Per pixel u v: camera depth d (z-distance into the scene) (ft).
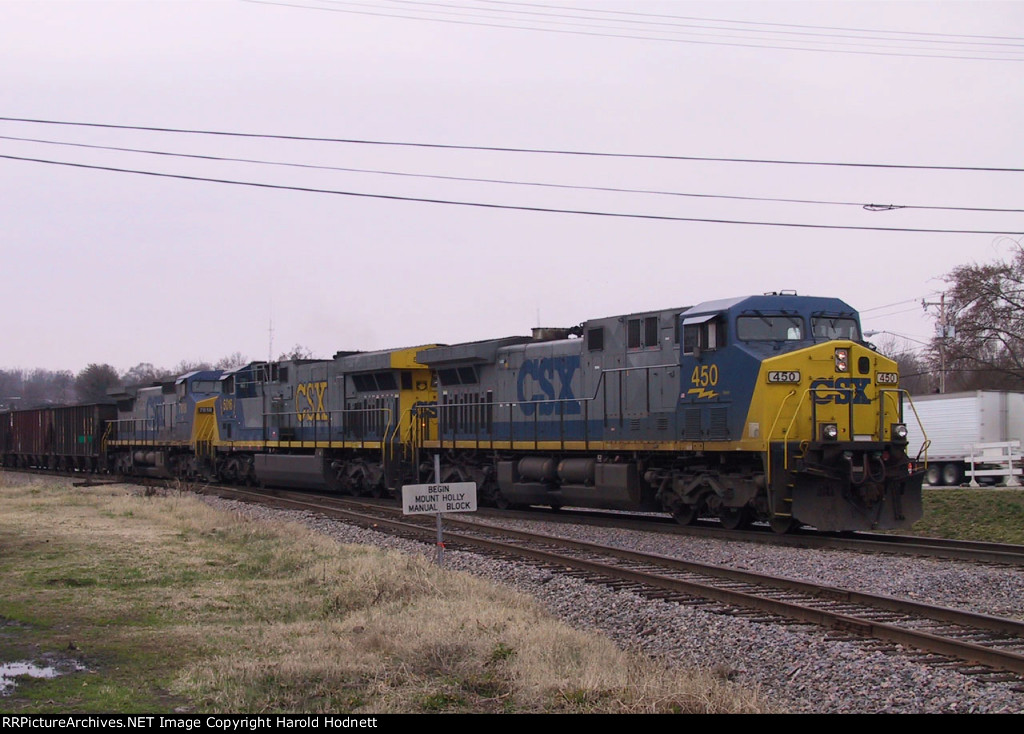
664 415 68.33
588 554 54.29
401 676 28.43
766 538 59.67
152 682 28.02
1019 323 160.66
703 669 30.25
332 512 78.07
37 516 75.77
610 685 27.27
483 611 35.96
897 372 63.26
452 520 72.13
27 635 34.04
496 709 25.71
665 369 68.44
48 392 620.49
